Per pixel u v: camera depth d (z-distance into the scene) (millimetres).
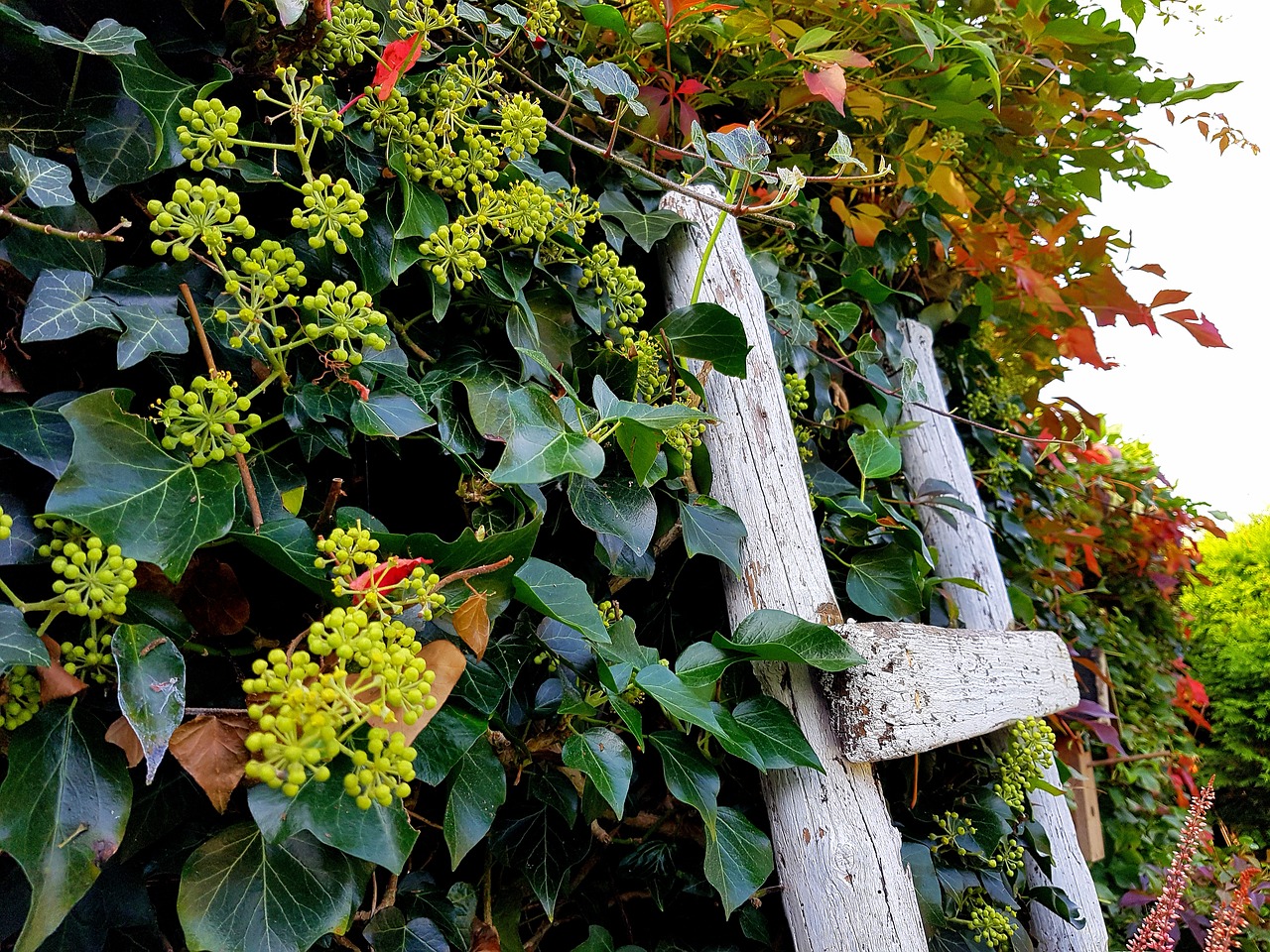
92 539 599
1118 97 2154
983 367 2332
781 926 1168
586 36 1314
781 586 1159
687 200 1321
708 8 1294
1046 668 1620
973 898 1457
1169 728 3604
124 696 578
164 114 771
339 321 732
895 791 1490
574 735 918
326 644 591
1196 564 3730
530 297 1095
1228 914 1831
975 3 1979
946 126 1825
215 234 672
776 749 1038
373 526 774
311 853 681
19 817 561
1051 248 2244
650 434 943
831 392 1670
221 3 856
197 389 681
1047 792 1801
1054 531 2754
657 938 1186
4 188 719
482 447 953
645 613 1236
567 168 1239
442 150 940
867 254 1808
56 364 730
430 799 983
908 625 1229
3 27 720
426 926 866
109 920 678
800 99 1527
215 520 663
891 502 1720
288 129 918
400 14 900
